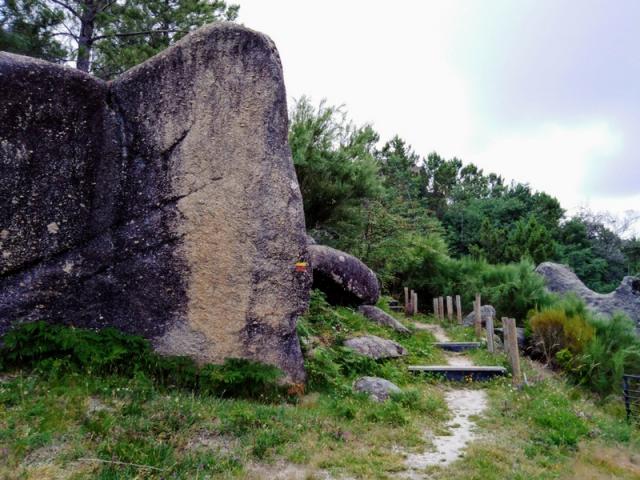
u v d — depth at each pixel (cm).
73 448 383
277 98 630
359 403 598
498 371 821
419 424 561
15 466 350
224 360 578
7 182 545
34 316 544
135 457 377
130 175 597
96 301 571
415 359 883
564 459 481
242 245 601
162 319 582
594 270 3041
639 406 800
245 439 444
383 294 1911
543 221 3544
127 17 1441
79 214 575
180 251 594
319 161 1402
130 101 604
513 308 1577
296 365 617
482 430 562
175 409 469
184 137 605
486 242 3131
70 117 576
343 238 1623
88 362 530
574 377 1005
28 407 435
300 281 624
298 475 399
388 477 414
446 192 4253
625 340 1100
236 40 618
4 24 1183
